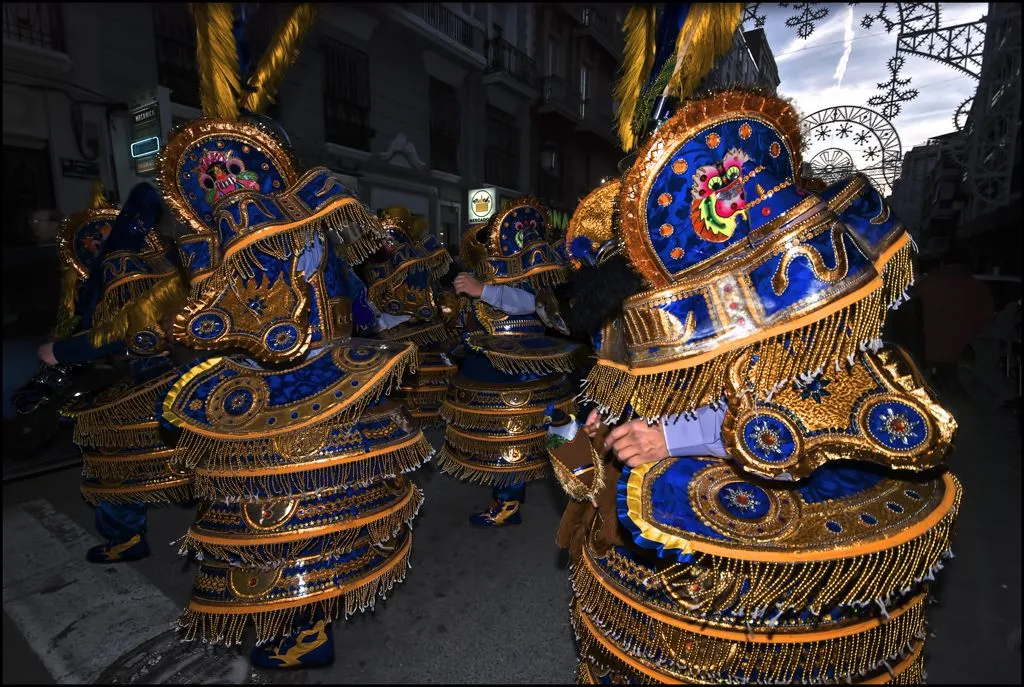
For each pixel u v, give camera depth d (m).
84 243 2.52
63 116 4.15
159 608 2.15
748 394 0.87
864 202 0.89
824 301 0.78
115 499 2.40
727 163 0.89
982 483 2.60
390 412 1.76
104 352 2.08
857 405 0.89
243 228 1.46
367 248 1.93
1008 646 1.71
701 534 0.89
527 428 2.82
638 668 1.04
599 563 1.18
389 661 1.79
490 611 2.07
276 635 1.62
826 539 0.85
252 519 1.54
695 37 1.03
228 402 1.57
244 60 1.75
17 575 2.41
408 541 1.90
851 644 0.93
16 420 3.69
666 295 0.87
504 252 2.87
